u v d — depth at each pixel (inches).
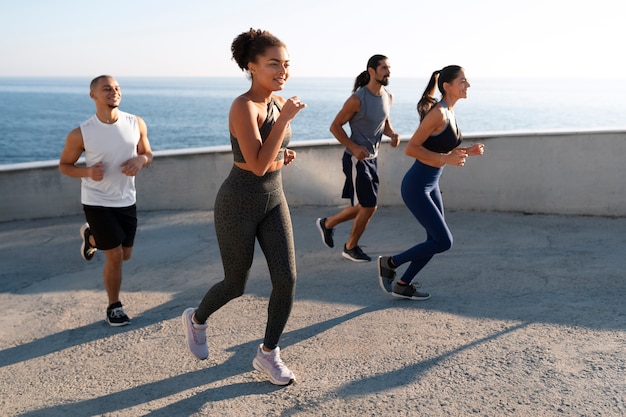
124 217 153.4
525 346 131.0
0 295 179.8
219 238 113.6
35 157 3134.8
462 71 147.1
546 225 246.8
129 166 147.5
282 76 106.3
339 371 122.4
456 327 143.3
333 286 178.7
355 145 189.8
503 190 269.6
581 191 261.1
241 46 106.6
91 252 161.5
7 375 127.1
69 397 116.1
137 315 159.9
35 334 149.6
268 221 113.3
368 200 195.0
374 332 141.9
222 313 157.9
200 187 287.6
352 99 188.7
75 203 280.4
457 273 187.2
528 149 263.6
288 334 142.6
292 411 107.0
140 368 127.8
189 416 106.7
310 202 291.4
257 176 109.7
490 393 111.0
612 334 135.9
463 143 267.4
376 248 221.1
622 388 110.9
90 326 153.6
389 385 115.5
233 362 128.6
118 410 110.0
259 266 201.2
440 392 112.1
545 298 161.9
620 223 248.4
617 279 175.6
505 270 188.2
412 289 163.6
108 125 146.7
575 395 109.1
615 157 254.8
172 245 230.2
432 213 153.9
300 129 5349.4
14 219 273.7
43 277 196.1
